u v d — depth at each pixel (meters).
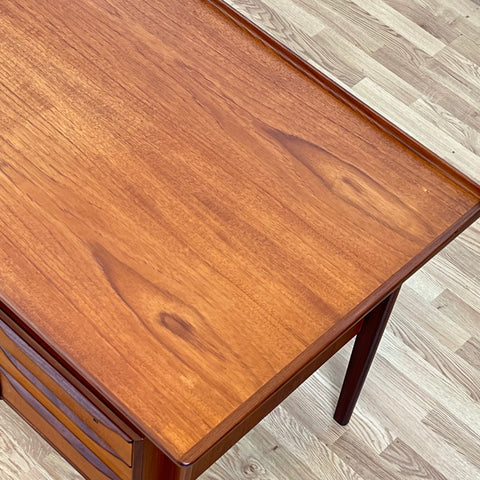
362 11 2.63
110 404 1.37
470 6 2.71
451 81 2.54
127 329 1.34
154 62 1.66
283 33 2.56
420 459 1.90
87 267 1.40
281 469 1.86
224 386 1.30
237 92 1.64
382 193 1.55
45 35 1.67
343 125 1.62
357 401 1.96
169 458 1.31
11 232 1.42
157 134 1.57
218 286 1.41
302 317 1.39
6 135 1.53
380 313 1.61
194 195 1.50
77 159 1.52
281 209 1.51
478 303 2.14
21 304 1.35
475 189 1.56
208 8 1.76
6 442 1.84
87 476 1.63
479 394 2.00
